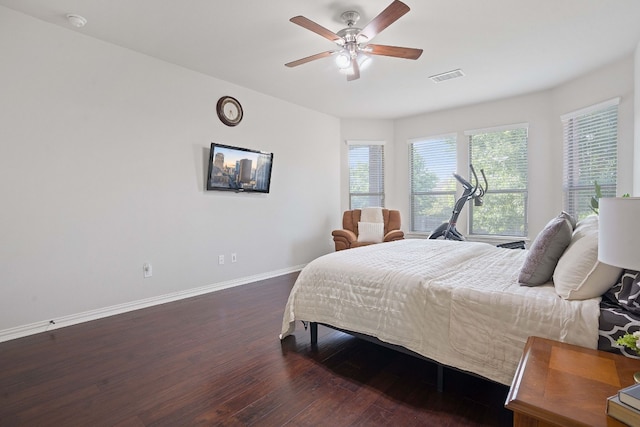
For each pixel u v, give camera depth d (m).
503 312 1.55
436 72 3.72
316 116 5.30
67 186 2.82
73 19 2.61
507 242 4.82
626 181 3.40
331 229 5.60
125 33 2.86
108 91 3.04
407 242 3.40
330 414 1.64
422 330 1.79
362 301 2.07
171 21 2.66
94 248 2.98
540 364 1.09
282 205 4.79
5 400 1.76
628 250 0.90
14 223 2.57
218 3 2.41
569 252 1.65
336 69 3.63
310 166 5.21
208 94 3.82
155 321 2.91
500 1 2.39
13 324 2.57
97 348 2.38
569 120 4.13
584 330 1.33
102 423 1.58
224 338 2.55
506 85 4.17
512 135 4.76
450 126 5.27
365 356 2.27
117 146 3.11
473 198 4.80
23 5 2.46
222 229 4.02
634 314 1.32
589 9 2.51
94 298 2.99
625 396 0.80
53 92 2.74
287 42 3.01
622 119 3.43
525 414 0.87
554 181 4.38
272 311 3.17
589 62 3.47
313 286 2.37
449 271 2.10
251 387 1.88
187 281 3.68
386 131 5.85
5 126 2.52
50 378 1.98
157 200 3.41
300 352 2.32
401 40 2.97
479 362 1.58
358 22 2.66
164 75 3.43
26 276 2.63
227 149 3.94
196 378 1.98
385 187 5.88
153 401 1.75
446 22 2.67
